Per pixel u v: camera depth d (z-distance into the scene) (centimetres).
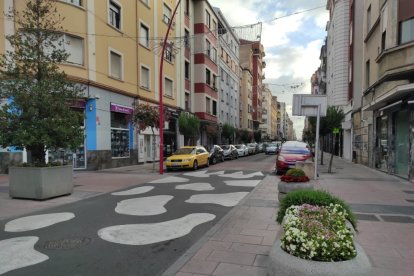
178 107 3083
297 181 809
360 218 715
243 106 6156
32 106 960
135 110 1958
